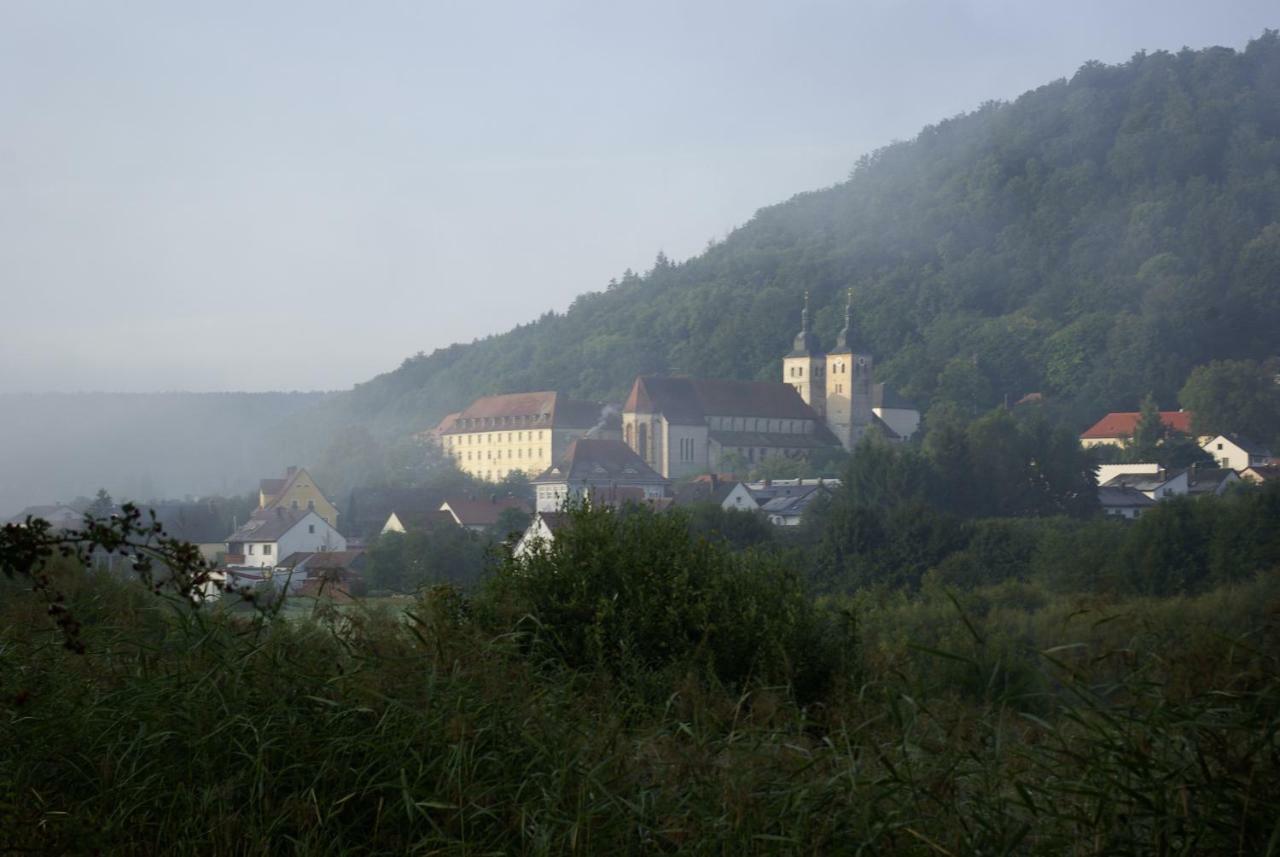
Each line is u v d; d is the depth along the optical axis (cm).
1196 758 562
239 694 671
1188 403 17100
